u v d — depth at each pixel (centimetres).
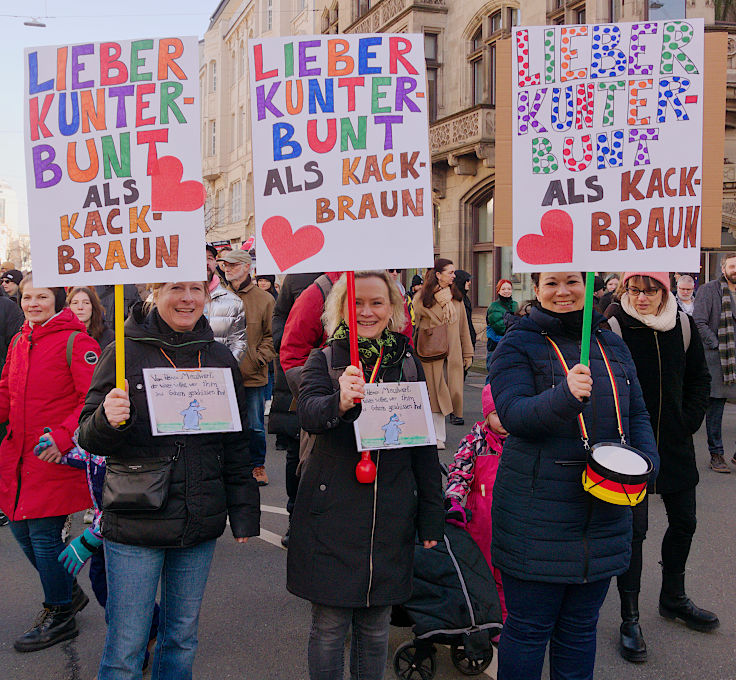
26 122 264
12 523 357
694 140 256
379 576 253
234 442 279
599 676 330
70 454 318
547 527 246
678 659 346
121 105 258
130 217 259
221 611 397
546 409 236
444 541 329
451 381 800
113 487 253
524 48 260
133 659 255
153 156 258
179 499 257
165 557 267
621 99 258
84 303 488
